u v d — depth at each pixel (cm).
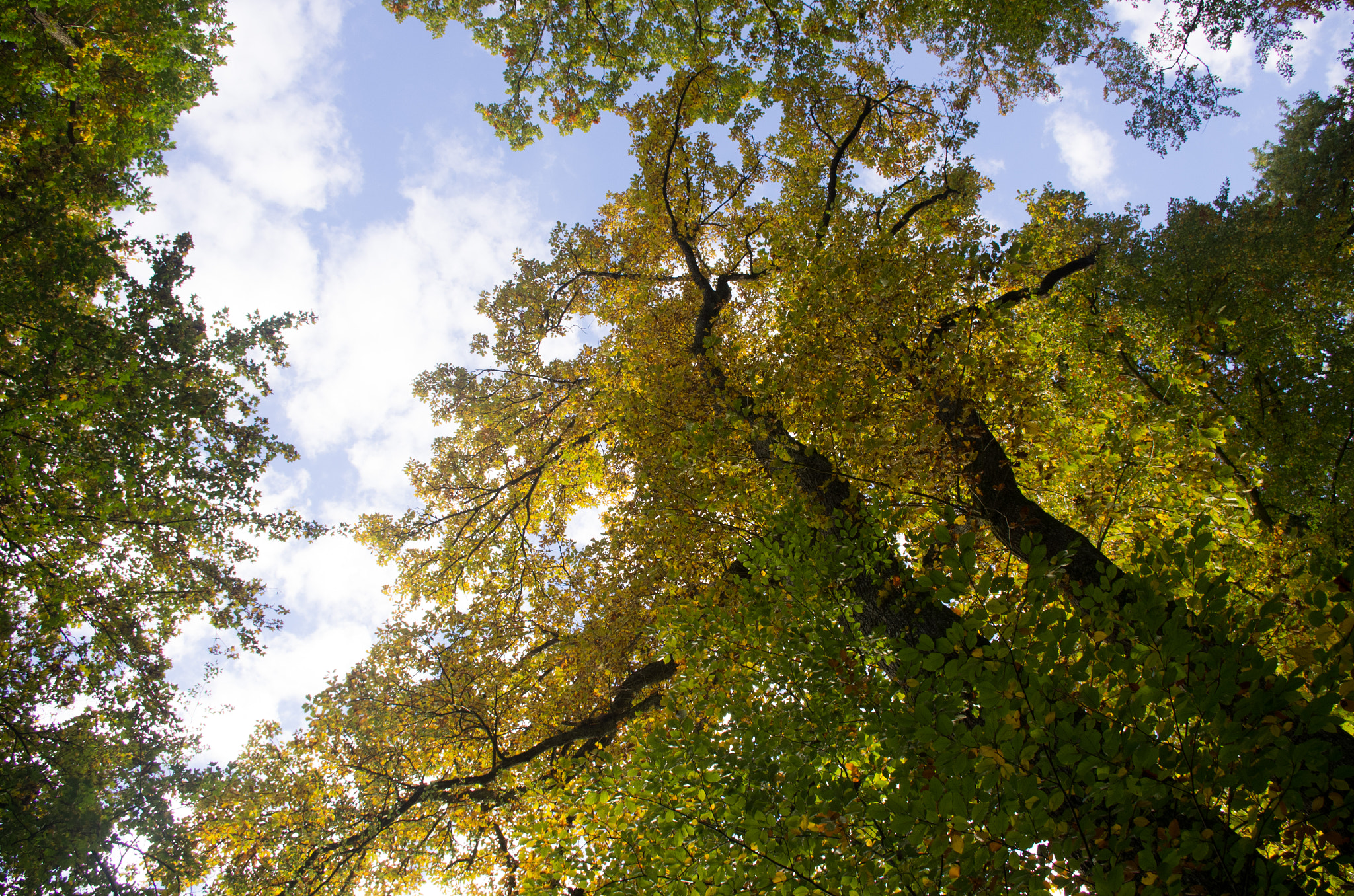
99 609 1001
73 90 966
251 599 1113
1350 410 980
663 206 1202
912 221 1101
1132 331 866
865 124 1233
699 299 1199
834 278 684
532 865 531
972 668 325
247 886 838
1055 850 301
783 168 1318
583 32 1316
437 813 895
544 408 1488
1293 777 285
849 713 444
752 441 736
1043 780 313
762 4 1234
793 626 500
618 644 958
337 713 970
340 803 917
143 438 927
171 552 1047
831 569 518
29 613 923
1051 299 884
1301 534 825
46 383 825
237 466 1016
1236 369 1009
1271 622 302
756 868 372
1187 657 302
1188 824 315
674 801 416
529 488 1416
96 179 1120
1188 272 1038
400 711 985
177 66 1154
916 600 573
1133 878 304
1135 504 578
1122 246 1034
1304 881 299
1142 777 290
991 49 1209
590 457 1359
